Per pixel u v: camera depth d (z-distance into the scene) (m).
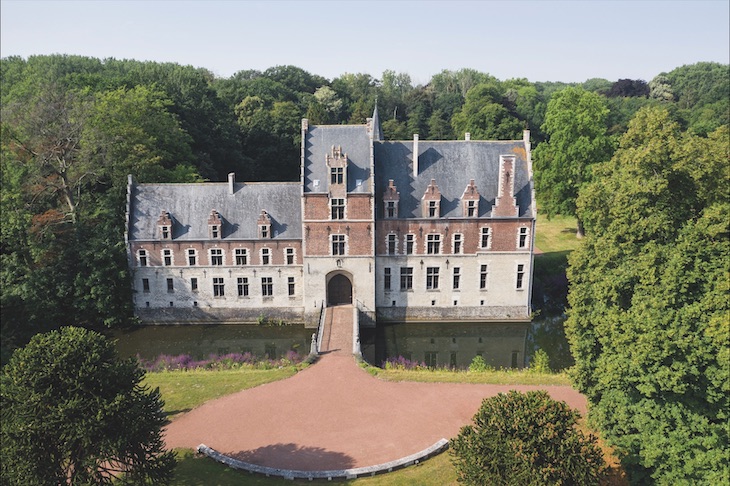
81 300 48.41
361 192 47.84
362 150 49.69
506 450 19.53
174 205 50.84
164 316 51.38
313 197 48.00
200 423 31.38
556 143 64.38
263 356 45.19
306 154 49.38
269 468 26.61
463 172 50.84
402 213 49.56
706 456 21.23
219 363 42.00
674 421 23.05
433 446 28.17
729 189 25.66
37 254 47.00
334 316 48.75
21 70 96.31
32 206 51.09
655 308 22.70
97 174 53.75
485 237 50.03
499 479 19.41
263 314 51.59
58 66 97.31
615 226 25.98
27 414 19.70
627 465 24.12
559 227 77.44
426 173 50.69
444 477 26.20
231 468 26.91
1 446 19.50
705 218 23.12
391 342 48.78
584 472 19.34
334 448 28.67
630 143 29.77
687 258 22.70
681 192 25.77
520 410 20.25
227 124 92.44
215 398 34.41
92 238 49.38
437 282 51.12
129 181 50.81
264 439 29.61
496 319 51.81
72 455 20.78
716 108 119.56
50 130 51.16
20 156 52.34
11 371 20.59
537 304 54.66
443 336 50.28
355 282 50.12
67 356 20.69
